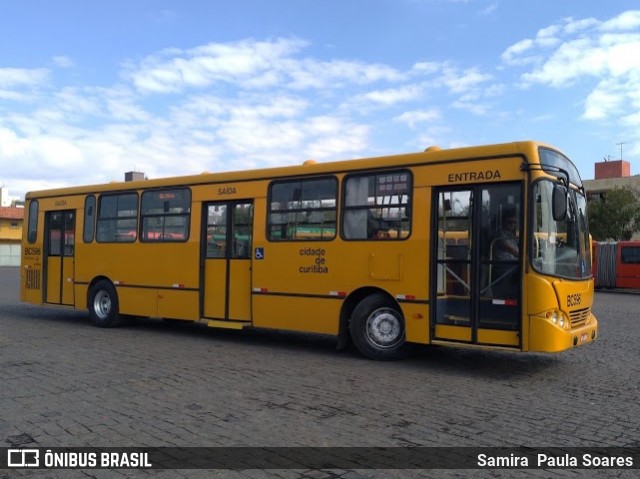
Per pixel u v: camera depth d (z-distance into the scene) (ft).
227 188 35.96
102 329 42.39
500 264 26.40
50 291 46.62
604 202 134.41
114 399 21.84
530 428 18.67
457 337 27.37
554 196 25.91
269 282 33.71
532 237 25.58
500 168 26.53
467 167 27.43
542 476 14.85
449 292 27.76
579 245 28.71
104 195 43.19
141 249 40.40
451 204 27.94
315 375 26.45
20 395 22.34
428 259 28.19
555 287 25.66
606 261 98.48
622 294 93.35
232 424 18.88
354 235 30.68
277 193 33.86
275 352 32.71
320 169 32.14
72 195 45.34
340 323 31.14
